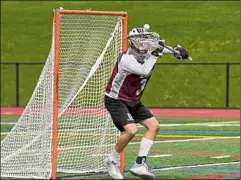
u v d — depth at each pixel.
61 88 17.22
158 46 15.62
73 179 16.70
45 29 57.84
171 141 24.97
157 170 18.31
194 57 50.19
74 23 18.09
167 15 59.19
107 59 17.70
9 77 48.00
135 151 22.28
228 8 60.50
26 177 16.69
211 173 17.77
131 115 15.93
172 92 43.34
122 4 63.06
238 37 53.22
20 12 61.97
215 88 43.78
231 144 24.11
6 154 17.52
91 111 17.92
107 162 16.06
